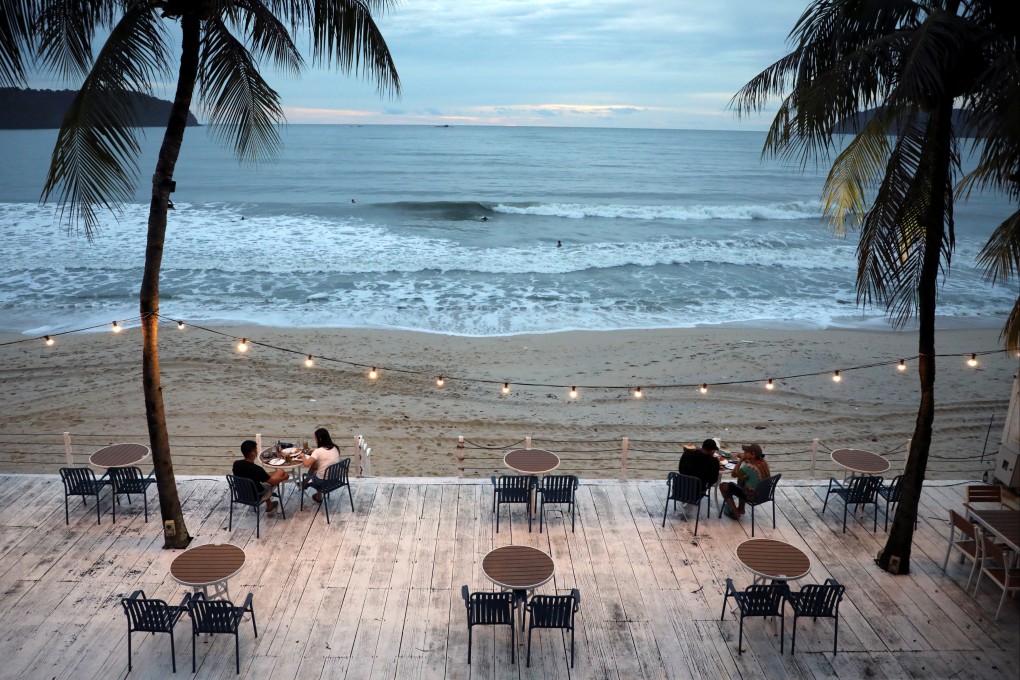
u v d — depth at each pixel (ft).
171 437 45.32
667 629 24.03
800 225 136.05
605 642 23.36
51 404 49.93
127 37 22.22
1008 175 23.57
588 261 97.50
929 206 23.26
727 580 23.58
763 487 29.76
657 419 50.03
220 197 164.25
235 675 21.59
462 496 32.89
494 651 22.90
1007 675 22.06
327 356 60.59
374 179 216.33
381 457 43.68
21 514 30.45
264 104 27.73
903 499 26.78
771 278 91.86
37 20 21.25
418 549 28.43
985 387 56.34
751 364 60.70
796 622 24.30
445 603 25.16
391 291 81.35
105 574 26.37
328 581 26.25
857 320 75.05
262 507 31.48
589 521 30.89
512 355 62.18
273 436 45.98
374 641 23.21
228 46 25.31
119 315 70.59
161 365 57.31
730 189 211.20
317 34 25.59
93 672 21.58
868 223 23.21
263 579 26.30
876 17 22.24
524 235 119.14
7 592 25.17
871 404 52.90
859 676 21.97
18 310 71.20
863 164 26.43
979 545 25.77
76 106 21.95
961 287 88.17
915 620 24.64
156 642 23.03
